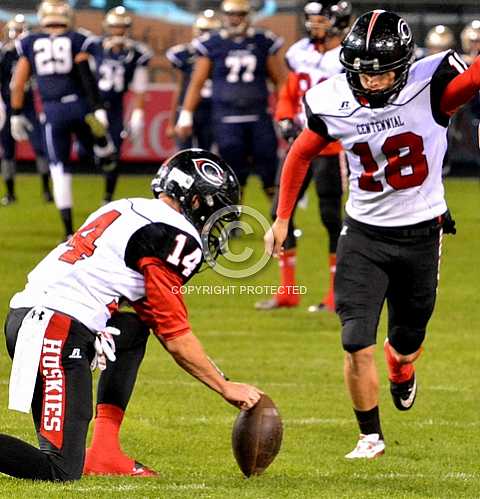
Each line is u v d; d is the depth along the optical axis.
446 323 36.47
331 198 36.97
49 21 47.72
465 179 75.06
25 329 18.22
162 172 18.97
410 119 20.62
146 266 18.30
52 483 18.06
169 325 18.41
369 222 21.41
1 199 65.25
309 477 19.94
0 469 17.95
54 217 58.50
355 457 21.97
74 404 18.16
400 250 21.33
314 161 36.88
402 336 22.42
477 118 71.94
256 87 46.84
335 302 21.67
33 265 44.88
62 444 18.08
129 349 19.94
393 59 20.03
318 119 21.20
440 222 21.44
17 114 49.53
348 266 21.48
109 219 18.75
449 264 47.34
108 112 57.94
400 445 23.11
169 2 74.38
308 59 36.16
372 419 22.03
